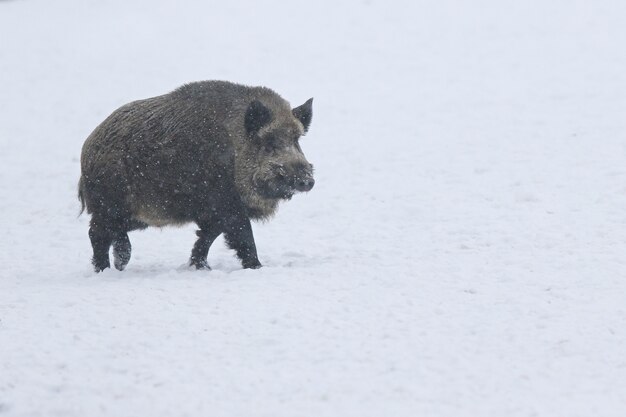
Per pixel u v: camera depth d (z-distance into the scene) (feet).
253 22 394.52
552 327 102.47
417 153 226.58
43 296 122.01
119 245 142.61
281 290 119.34
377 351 96.68
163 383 90.33
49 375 93.76
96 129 142.20
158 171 136.56
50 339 103.50
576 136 225.97
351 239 159.63
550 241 142.41
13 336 104.99
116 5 441.27
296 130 137.59
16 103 305.12
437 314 107.96
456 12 390.63
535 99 269.85
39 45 378.32
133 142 136.87
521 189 184.44
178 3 435.94
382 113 271.08
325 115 272.72
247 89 139.95
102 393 88.99
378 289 118.32
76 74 335.67
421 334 101.30
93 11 433.48
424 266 129.49
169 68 335.67
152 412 84.07
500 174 199.00
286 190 135.54
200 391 88.22
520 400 84.53
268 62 337.52
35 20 424.46
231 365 94.27
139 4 439.22
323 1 422.41
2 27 414.00
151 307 113.80
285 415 82.43
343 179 208.85
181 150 135.64
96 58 354.74
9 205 205.05
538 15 375.86
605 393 85.81
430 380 89.30
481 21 374.43
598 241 140.87
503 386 87.66
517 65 313.32
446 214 171.42
